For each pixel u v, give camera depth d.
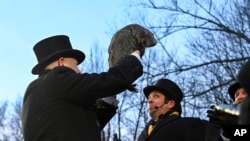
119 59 3.12
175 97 5.05
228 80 12.49
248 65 1.66
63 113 2.88
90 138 2.90
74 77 2.92
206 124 4.53
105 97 3.10
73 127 2.87
